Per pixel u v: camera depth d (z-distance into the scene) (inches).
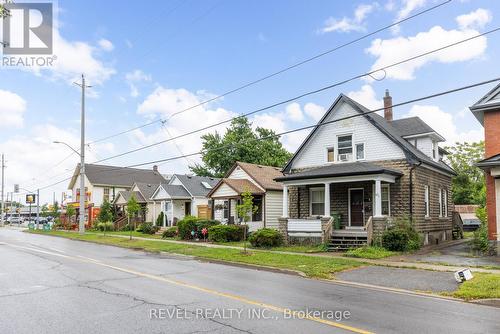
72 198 2267.5
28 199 2193.7
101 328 243.6
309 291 377.4
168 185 1448.1
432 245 823.7
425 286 405.4
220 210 1184.2
